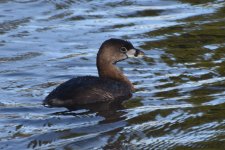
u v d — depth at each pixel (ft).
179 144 47.85
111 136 49.08
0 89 58.70
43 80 61.62
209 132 49.73
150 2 85.46
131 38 73.61
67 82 56.13
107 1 86.12
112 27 77.30
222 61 65.72
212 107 54.44
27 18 80.74
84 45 71.97
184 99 56.34
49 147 47.01
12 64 66.18
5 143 47.50
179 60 66.59
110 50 59.72
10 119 51.70
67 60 67.31
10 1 85.76
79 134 49.24
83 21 79.56
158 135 49.37
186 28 76.28
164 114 53.11
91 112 53.26
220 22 77.97
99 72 60.13
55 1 85.87
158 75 62.59
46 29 77.00
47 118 51.90
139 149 47.06
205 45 70.69
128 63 66.13
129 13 81.82
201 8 82.94
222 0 85.87
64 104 54.29
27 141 47.88
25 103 55.01
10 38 74.08
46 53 69.56
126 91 57.47
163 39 73.05
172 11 82.17
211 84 59.67
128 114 53.06
